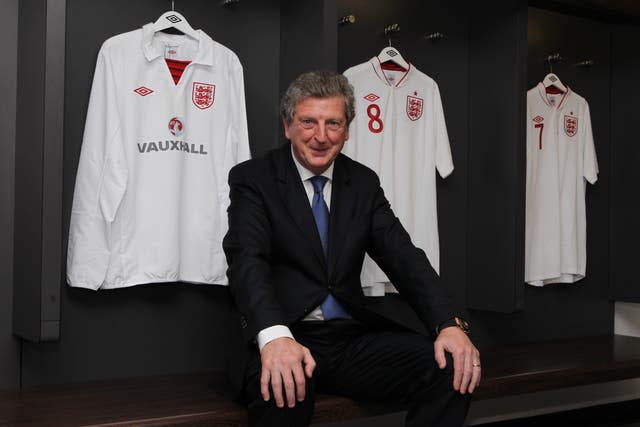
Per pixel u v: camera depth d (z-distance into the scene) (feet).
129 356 8.79
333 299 6.76
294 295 6.61
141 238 8.31
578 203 12.48
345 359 6.58
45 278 7.21
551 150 11.96
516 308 10.71
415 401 6.21
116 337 8.70
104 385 8.14
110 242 8.04
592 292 13.26
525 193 10.82
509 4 10.78
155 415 6.54
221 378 8.35
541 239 11.90
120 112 8.21
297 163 7.00
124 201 8.17
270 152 7.18
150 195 8.36
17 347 8.09
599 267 13.35
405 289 6.72
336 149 6.68
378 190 7.25
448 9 11.33
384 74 10.30
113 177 8.00
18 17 8.13
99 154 8.05
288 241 6.64
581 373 9.59
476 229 11.35
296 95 6.60
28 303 7.57
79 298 8.45
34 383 8.17
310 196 7.04
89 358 8.52
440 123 10.76
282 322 5.77
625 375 10.10
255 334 5.73
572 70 12.82
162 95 8.46
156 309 8.98
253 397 6.15
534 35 12.27
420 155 10.62
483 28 11.23
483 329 11.77
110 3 8.63
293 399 5.41
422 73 10.68
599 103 13.28
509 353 10.86
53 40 7.24
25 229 7.74
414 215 10.57
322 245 6.80
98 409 6.82
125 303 8.76
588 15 12.84
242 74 9.06
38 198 7.34
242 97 9.02
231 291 6.34
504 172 10.87
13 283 8.08
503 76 10.89
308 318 6.72
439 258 11.03
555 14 12.56
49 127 7.23
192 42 8.75
